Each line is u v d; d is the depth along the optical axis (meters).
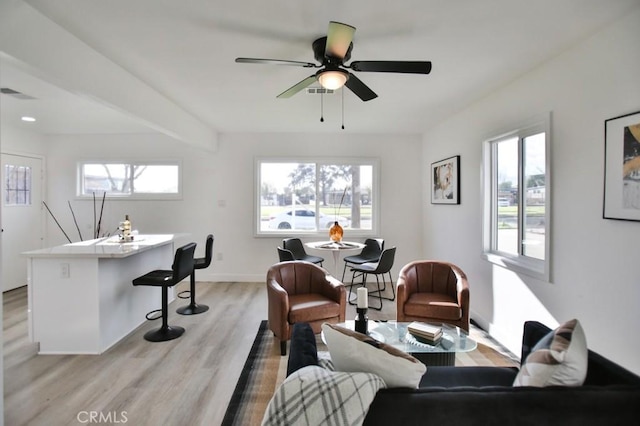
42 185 5.31
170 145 5.32
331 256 5.36
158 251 3.97
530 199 2.81
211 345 2.99
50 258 2.79
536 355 1.29
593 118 2.07
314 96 3.38
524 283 2.75
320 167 5.41
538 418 1.00
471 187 3.67
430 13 1.87
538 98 2.58
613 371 1.26
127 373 2.49
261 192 5.41
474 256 3.61
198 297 4.48
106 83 2.46
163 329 3.20
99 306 2.81
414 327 2.27
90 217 5.38
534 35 2.10
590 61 2.10
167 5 1.79
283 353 2.80
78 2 1.76
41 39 1.88
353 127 4.88
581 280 2.18
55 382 2.37
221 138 5.29
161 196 5.34
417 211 5.36
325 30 2.05
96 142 5.34
